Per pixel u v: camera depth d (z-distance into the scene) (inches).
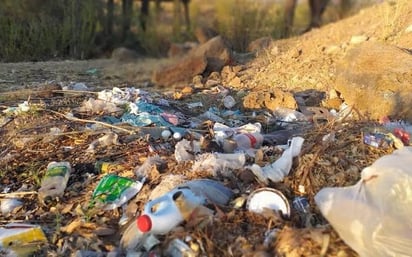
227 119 46.1
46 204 33.7
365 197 27.9
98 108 47.3
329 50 62.7
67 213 32.8
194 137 39.7
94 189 34.1
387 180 28.0
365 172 28.9
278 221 28.6
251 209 29.4
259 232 28.4
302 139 33.4
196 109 49.9
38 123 44.6
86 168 37.0
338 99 48.2
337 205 27.7
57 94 53.7
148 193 32.3
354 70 47.0
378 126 37.8
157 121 42.7
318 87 54.1
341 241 27.0
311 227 28.1
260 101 49.3
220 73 64.8
